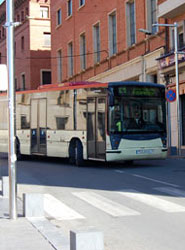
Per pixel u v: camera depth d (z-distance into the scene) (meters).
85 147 17.56
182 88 25.81
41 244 6.50
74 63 41.16
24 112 21.50
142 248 6.45
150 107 17.03
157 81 28.41
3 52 59.84
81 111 17.81
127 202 10.07
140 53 30.19
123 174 15.03
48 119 19.84
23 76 54.19
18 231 7.32
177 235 7.15
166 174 14.76
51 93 19.77
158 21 28.06
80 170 16.66
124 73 32.12
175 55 22.75
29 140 21.11
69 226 7.98
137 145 16.66
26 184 13.27
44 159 22.86
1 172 17.31
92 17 37.06
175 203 9.82
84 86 17.69
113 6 33.47
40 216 8.57
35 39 51.53
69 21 41.88
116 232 7.43
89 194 11.23
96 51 37.03
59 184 13.11
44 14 51.94
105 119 16.42
